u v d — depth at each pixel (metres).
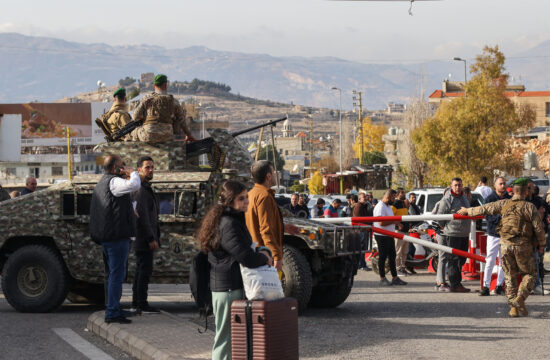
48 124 108.25
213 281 6.31
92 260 10.75
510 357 7.61
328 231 10.47
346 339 8.66
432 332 9.12
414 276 17.05
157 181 10.70
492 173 51.59
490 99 50.12
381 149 136.62
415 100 70.12
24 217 10.82
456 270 13.46
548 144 88.25
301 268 10.36
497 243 12.67
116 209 8.95
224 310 6.28
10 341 8.59
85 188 10.74
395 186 67.81
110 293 9.00
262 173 7.87
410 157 67.31
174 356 7.09
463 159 51.66
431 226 17.83
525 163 79.44
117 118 11.70
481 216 13.11
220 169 11.75
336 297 11.30
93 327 9.23
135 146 11.47
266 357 5.85
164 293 13.67
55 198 10.82
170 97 11.43
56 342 8.59
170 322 9.06
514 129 50.66
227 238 6.18
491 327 9.49
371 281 15.91
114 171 9.23
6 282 10.77
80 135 109.31
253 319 5.88
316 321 10.06
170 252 10.66
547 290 13.19
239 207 6.29
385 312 10.94
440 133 51.78
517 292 10.49
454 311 10.98
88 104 109.50
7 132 104.31
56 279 10.73
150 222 9.81
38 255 10.72
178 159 11.42
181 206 10.53
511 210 10.50
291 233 10.25
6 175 104.00
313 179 84.19
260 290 6.21
